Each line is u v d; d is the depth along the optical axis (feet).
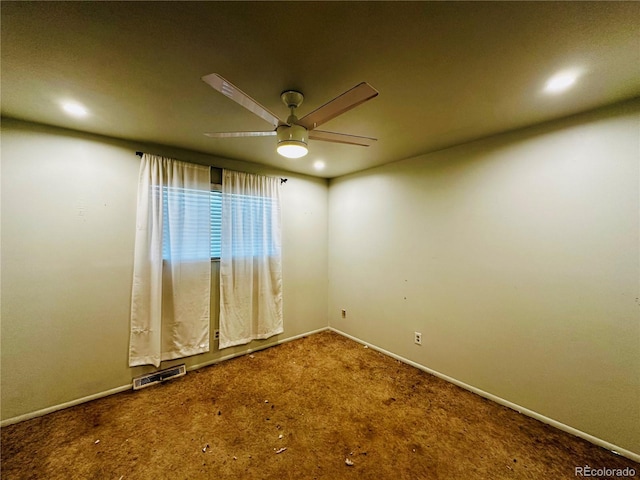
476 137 7.43
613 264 5.52
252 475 4.93
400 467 5.11
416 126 6.66
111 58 4.10
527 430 6.09
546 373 6.38
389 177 10.20
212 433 5.97
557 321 6.23
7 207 6.23
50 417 6.46
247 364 9.31
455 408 6.91
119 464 5.14
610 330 5.56
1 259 6.17
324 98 5.35
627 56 4.02
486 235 7.45
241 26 3.45
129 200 7.73
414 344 9.29
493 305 7.30
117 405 6.95
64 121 6.41
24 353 6.39
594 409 5.72
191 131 7.06
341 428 6.15
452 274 8.23
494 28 3.50
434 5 3.15
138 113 5.99
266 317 10.53
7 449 5.49
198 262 8.85
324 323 12.92
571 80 4.69
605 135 5.59
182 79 4.69
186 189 8.60
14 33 3.50
